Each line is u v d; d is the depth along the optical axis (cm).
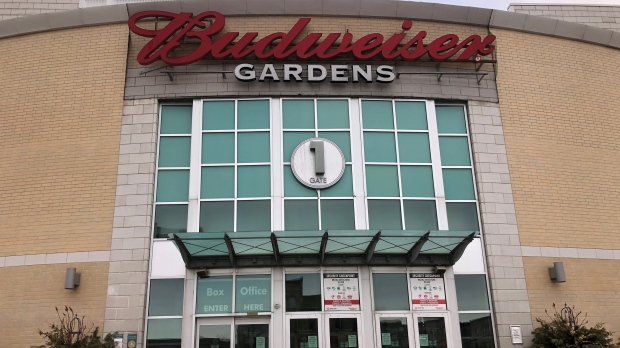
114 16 1508
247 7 1509
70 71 1474
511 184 1438
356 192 1389
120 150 1395
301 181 1381
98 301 1269
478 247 1379
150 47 1438
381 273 1329
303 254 1305
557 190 1455
